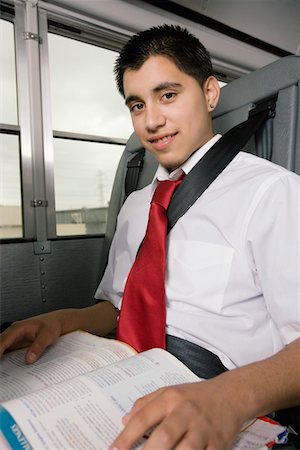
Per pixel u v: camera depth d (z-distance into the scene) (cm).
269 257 59
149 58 68
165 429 32
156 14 155
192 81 70
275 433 44
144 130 72
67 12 141
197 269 66
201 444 33
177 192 73
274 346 62
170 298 68
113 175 157
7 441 35
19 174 134
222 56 175
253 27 176
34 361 58
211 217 68
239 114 86
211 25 166
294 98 74
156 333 63
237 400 39
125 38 154
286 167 73
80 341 66
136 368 50
